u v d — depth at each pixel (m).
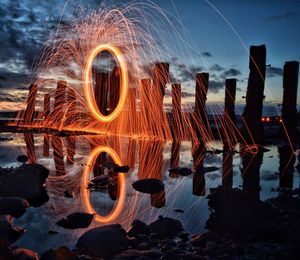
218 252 3.49
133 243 3.73
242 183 7.21
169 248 3.61
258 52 14.12
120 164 9.80
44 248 3.69
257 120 14.34
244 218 4.27
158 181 6.76
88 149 13.41
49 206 5.33
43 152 12.26
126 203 5.57
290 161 10.51
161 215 4.86
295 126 15.44
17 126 26.64
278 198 5.59
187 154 12.20
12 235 4.02
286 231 3.99
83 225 4.45
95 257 3.41
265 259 3.34
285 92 15.33
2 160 10.20
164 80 18.42
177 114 18.66
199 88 17.44
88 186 6.77
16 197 5.21
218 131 17.81
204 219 4.71
